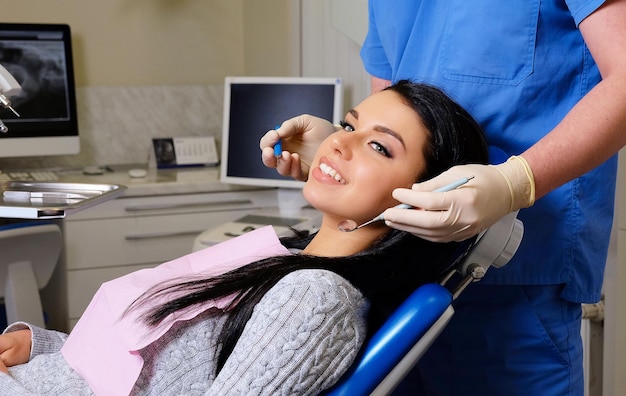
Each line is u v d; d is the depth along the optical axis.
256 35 3.53
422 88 1.15
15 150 2.98
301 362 0.96
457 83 1.26
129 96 3.52
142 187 2.89
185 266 1.26
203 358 1.07
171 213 2.94
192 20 3.60
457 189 0.94
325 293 1.00
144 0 3.51
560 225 1.24
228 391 0.97
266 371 0.96
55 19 3.40
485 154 1.16
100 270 2.90
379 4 1.41
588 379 1.90
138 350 1.09
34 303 2.02
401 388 1.45
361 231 1.16
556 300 1.28
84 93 3.45
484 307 1.28
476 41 1.23
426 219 0.94
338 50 2.80
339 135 1.15
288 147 1.32
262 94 2.84
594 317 1.84
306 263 1.07
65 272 2.32
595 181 1.25
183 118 3.62
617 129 1.01
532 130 1.24
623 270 1.73
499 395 1.30
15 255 1.97
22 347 1.24
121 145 3.54
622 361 1.75
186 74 3.62
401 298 1.13
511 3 1.20
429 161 1.12
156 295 1.13
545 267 1.25
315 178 1.14
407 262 1.12
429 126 1.12
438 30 1.29
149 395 1.08
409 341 0.98
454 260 1.18
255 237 1.25
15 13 3.34
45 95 3.00
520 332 1.27
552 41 1.21
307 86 2.76
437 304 0.99
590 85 1.23
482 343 1.29
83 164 3.47
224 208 2.99
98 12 3.45
